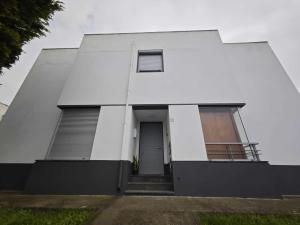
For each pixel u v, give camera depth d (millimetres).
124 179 3924
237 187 3662
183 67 5684
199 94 5051
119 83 5465
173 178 3850
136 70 5781
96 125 4742
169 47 6277
